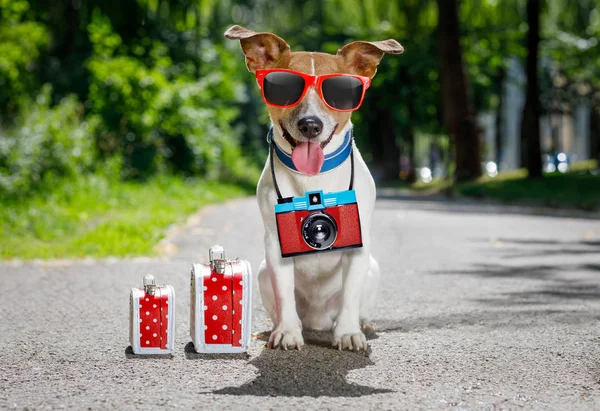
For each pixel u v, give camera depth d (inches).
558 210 692.1
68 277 280.4
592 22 1385.3
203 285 168.1
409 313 218.8
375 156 1637.6
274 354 168.9
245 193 919.0
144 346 168.4
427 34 1261.1
